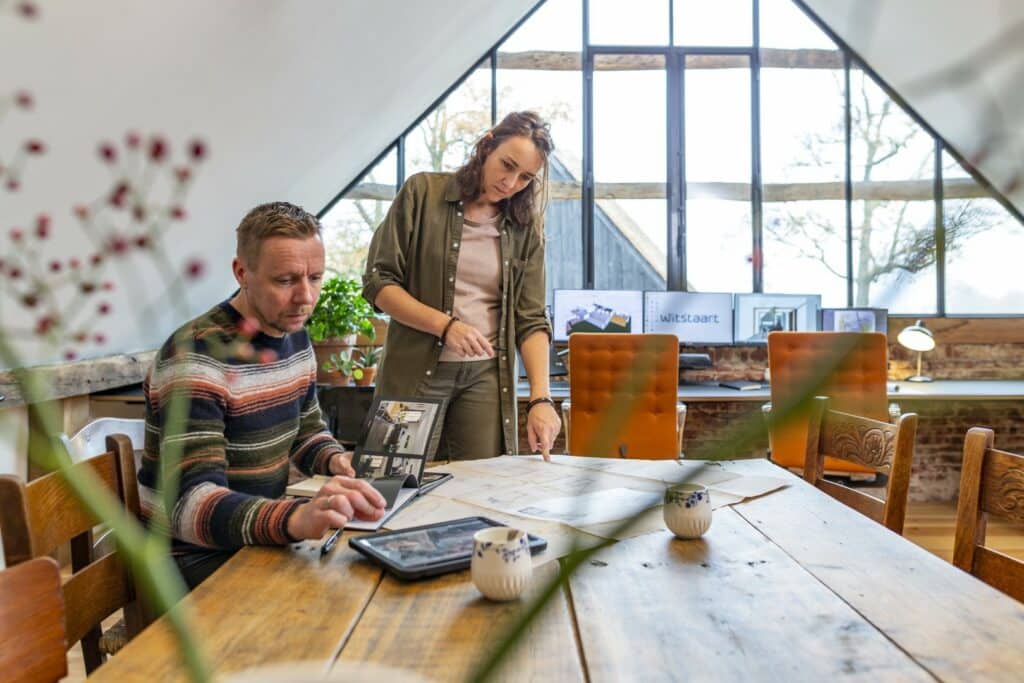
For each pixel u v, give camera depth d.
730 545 1.20
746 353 4.82
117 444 1.36
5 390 2.44
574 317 4.69
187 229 2.98
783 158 5.00
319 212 4.83
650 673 0.77
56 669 0.84
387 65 3.61
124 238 0.48
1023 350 4.83
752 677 0.77
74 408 3.34
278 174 3.52
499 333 2.21
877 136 4.93
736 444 0.40
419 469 1.55
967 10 3.66
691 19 5.02
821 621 0.91
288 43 2.58
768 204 5.00
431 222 2.15
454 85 4.98
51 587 0.85
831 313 4.74
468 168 2.12
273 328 1.45
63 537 1.18
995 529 4.04
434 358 2.12
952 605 0.95
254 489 1.44
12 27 1.45
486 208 2.17
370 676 0.46
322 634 0.86
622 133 5.02
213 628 0.88
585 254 5.00
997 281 4.86
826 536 1.25
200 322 1.36
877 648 0.83
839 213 4.96
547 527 1.27
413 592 1.00
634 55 5.02
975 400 4.04
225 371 1.34
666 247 5.00
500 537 1.03
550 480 1.63
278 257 1.37
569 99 5.02
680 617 0.92
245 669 0.77
